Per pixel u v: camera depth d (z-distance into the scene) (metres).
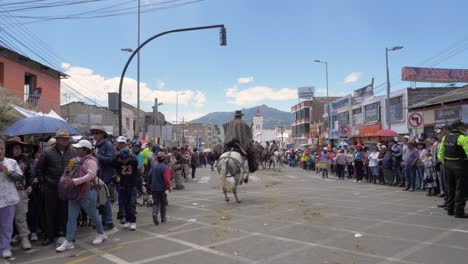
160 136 30.98
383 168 18.48
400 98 33.59
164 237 8.21
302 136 76.50
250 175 26.38
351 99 46.25
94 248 7.41
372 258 6.38
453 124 9.74
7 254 6.79
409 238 7.61
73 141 10.84
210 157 43.16
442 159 10.17
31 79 24.52
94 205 7.63
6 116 10.09
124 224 9.46
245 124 14.12
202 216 10.57
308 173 29.14
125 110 48.12
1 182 6.88
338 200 13.06
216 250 7.10
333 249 6.95
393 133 20.44
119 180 9.03
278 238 7.84
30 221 8.16
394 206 11.59
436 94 32.69
